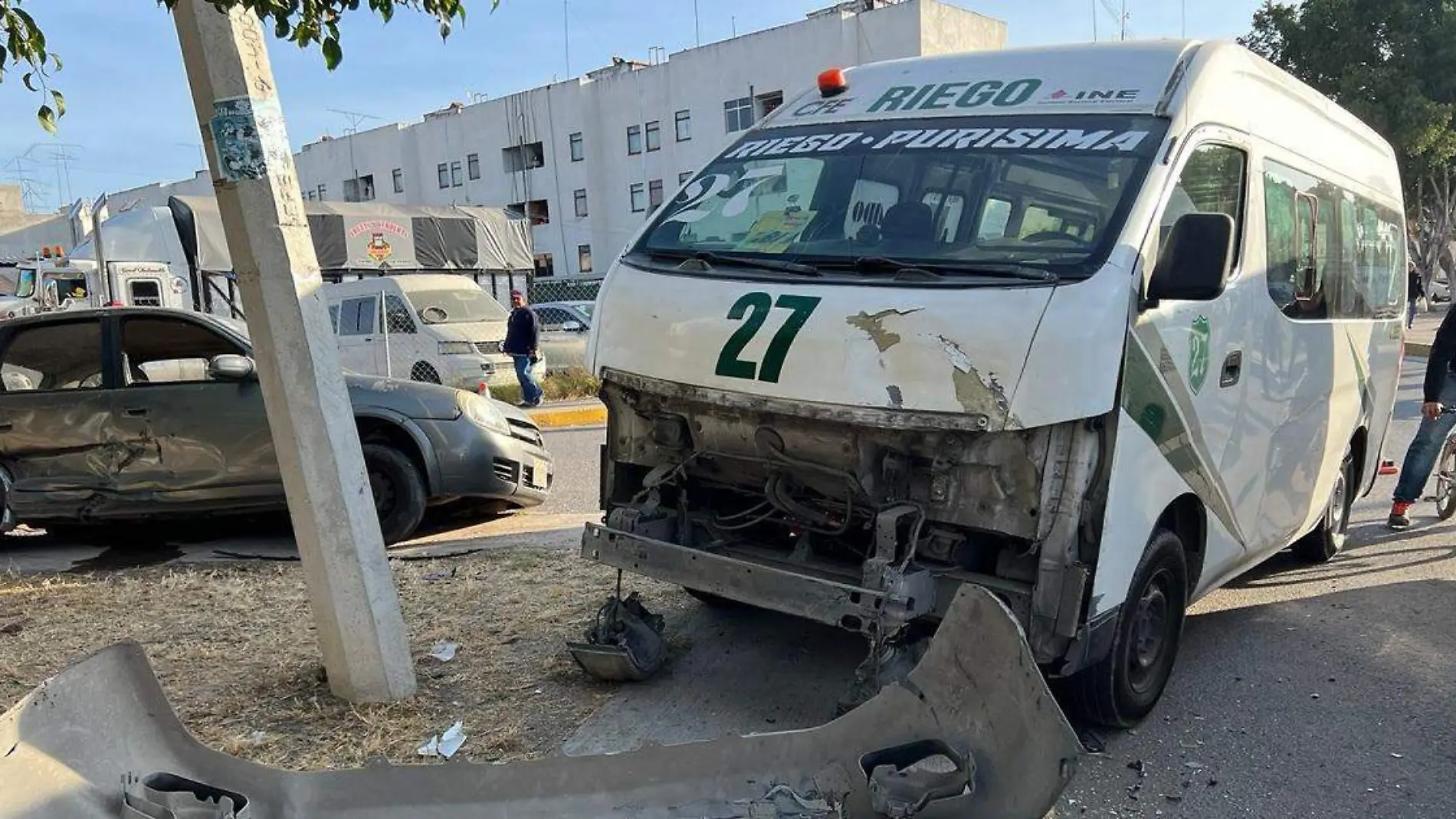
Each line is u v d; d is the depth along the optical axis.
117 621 5.34
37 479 7.13
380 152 62.09
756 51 44.97
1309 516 5.67
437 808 3.09
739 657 4.74
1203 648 5.04
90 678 3.03
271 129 3.88
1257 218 4.52
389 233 19.12
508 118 55.22
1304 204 5.16
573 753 3.77
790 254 4.12
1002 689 2.90
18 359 7.16
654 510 4.34
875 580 3.57
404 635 4.27
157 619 5.34
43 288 21.81
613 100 51.06
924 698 3.09
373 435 7.16
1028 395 3.34
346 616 4.12
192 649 4.86
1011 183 4.00
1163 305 3.74
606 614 4.41
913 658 3.68
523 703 4.21
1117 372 3.43
